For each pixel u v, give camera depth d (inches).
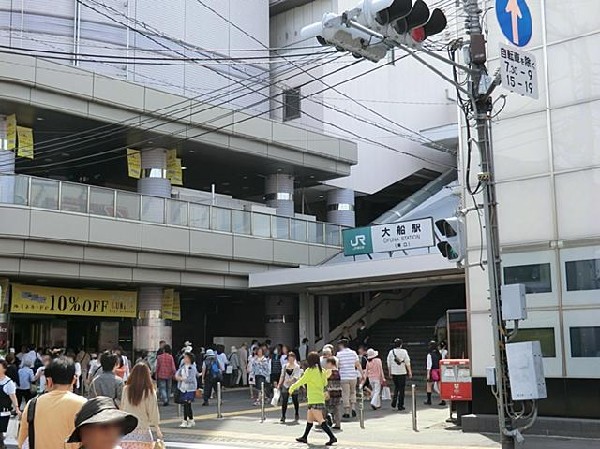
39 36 1073.5
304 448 514.3
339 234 1300.4
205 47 1300.4
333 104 1444.4
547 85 557.9
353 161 1352.1
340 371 688.4
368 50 361.4
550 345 537.0
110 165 1246.9
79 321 1211.2
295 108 1451.8
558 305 536.4
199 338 1482.5
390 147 1566.2
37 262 923.4
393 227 1026.1
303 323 1196.5
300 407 810.8
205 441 556.4
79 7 1107.9
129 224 991.0
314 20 1478.8
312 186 1449.3
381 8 326.6
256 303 1456.7
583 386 520.4
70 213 931.3
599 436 502.0
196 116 1105.4
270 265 1171.3
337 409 604.7
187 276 1082.1
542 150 556.1
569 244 536.4
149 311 1082.1
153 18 1214.3
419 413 716.7
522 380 371.9
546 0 563.2
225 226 1111.0
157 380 874.8
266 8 1438.2
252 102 1390.3
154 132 1065.5
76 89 980.6
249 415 733.9
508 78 409.1
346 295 1333.7
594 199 529.7
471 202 585.6
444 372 603.2
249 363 917.8
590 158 534.3
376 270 999.6
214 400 910.4
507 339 391.9
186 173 1321.4
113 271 999.0
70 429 201.8
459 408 604.1
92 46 1051.3
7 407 407.2
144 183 1126.4
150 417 307.4
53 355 753.0
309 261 1222.9
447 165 1679.4
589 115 537.3
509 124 572.4
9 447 475.5
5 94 926.4
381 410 746.8
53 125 1036.5
